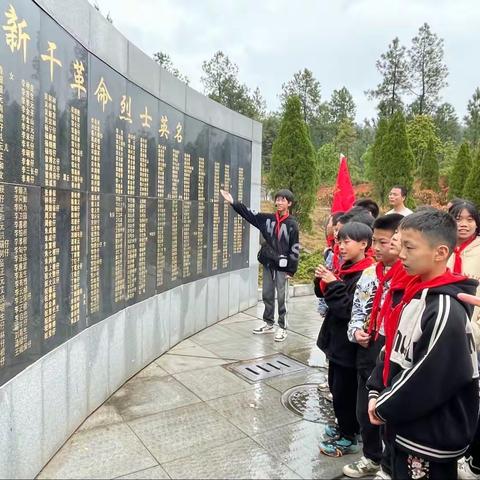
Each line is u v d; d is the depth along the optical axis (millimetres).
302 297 7695
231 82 30188
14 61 2287
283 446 2895
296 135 9961
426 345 1612
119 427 3092
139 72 3920
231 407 3439
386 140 14648
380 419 1745
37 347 2547
